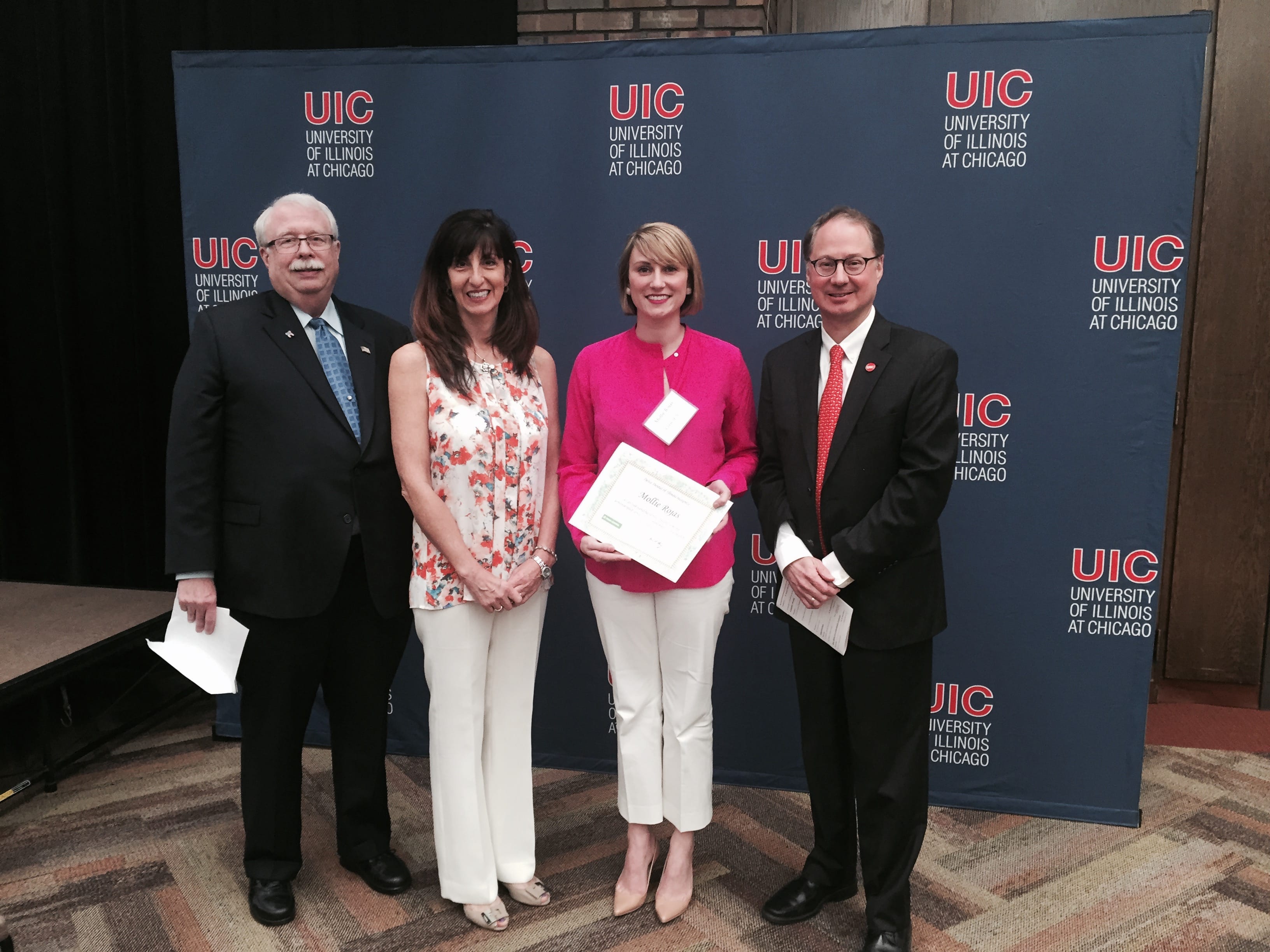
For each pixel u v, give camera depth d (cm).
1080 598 238
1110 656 238
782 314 244
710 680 196
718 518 181
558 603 269
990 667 246
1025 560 240
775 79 236
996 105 225
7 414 356
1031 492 237
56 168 334
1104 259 225
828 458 177
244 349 188
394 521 196
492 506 185
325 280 191
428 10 314
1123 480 232
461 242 179
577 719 272
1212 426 315
